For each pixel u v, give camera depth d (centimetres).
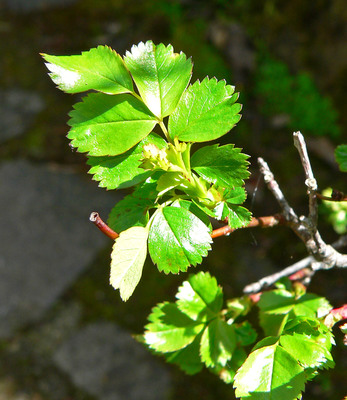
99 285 82
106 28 123
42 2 131
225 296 75
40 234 89
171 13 115
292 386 27
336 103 96
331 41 97
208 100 27
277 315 33
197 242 27
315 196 30
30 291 82
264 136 95
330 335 28
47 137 104
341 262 32
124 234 27
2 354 76
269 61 102
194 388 70
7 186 96
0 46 123
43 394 72
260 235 83
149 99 28
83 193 94
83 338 77
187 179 28
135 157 28
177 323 33
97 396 71
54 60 27
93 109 27
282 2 103
